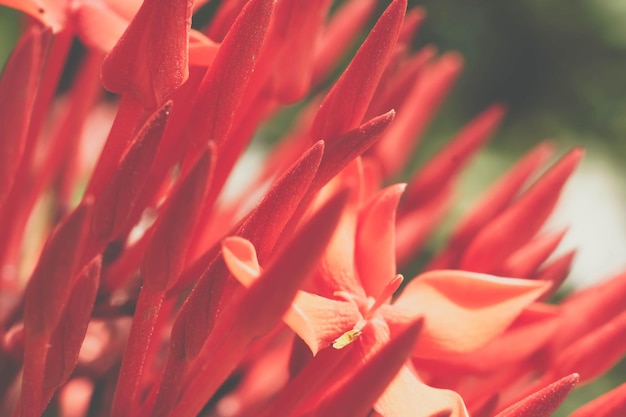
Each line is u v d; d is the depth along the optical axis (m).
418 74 0.15
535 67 0.24
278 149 0.17
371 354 0.11
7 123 0.12
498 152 0.23
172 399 0.11
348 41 0.16
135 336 0.11
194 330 0.11
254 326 0.10
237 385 0.14
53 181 0.16
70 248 0.10
